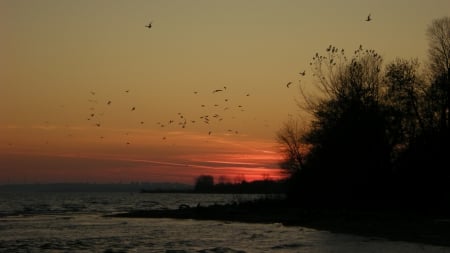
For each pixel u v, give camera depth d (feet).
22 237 147.54
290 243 126.82
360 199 203.62
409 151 193.16
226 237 144.15
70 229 174.70
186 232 160.86
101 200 627.05
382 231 143.33
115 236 149.48
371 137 196.24
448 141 185.37
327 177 209.97
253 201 268.62
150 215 251.60
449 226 144.77
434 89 190.39
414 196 187.83
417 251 107.86
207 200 629.92
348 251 109.60
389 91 201.16
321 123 211.41
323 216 185.88
